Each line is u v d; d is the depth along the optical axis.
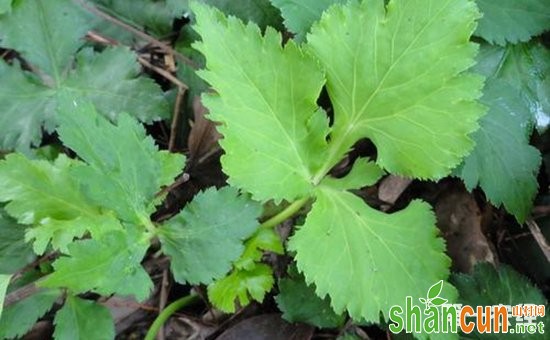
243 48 0.24
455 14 0.23
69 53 0.29
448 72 0.23
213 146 0.29
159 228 0.25
